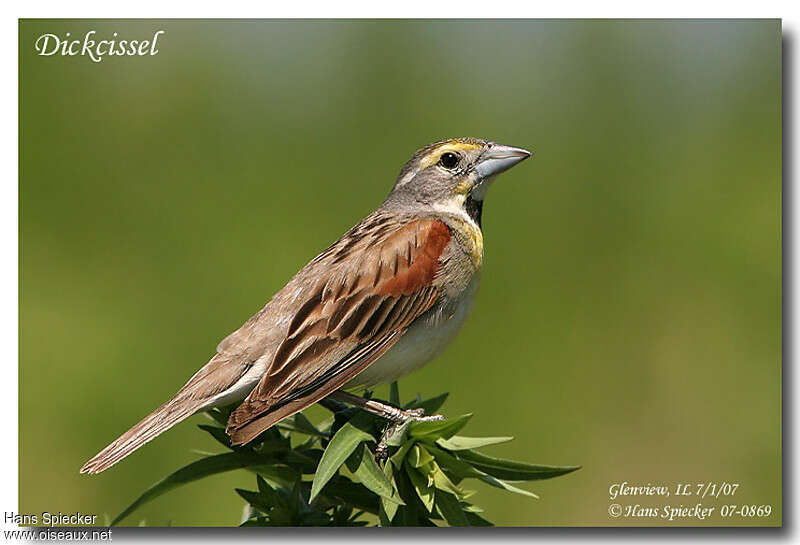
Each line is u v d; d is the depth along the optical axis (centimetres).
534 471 641
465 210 988
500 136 1332
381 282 856
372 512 652
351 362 830
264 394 760
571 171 1329
